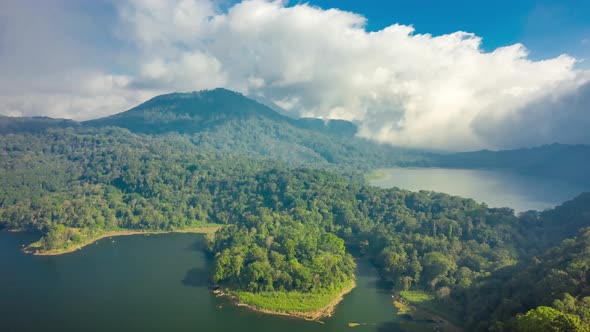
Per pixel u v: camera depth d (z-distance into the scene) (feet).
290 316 581.53
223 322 558.97
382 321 572.10
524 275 543.80
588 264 477.36
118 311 586.04
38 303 609.42
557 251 582.35
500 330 441.68
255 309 599.98
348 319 576.61
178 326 545.44
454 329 547.08
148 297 636.48
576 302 423.64
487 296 550.36
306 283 638.53
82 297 633.20
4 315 569.64
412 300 634.02
